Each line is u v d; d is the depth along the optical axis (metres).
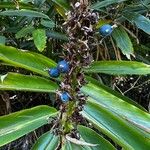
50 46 0.37
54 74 0.20
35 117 0.22
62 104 0.20
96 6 0.33
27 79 0.23
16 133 0.21
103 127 0.22
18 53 0.23
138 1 0.39
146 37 0.42
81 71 0.20
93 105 0.23
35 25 0.35
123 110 0.23
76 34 0.19
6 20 0.39
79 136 0.21
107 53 0.36
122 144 0.20
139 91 0.43
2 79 0.22
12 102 0.40
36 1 0.35
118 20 0.35
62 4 0.31
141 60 0.40
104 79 0.38
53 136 0.22
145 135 0.21
